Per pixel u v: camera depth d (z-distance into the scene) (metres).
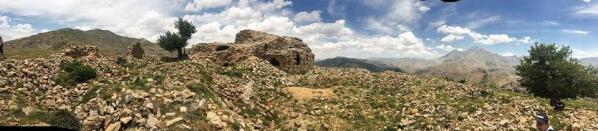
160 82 37.59
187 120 28.41
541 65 62.72
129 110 29.00
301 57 68.12
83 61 45.56
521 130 32.44
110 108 29.91
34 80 36.25
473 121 34.69
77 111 30.50
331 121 36.06
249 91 42.44
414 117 36.66
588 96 65.12
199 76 43.78
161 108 29.41
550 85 60.88
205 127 28.03
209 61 58.72
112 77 43.38
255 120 33.81
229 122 29.47
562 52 62.81
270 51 67.12
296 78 54.28
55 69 40.69
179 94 31.50
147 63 56.50
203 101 31.09
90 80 39.44
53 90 34.97
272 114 36.78
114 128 27.47
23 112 29.12
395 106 40.59
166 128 27.11
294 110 38.19
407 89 48.59
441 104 39.81
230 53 63.41
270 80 50.91
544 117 10.81
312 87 50.25
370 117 37.50
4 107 29.03
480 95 46.69
